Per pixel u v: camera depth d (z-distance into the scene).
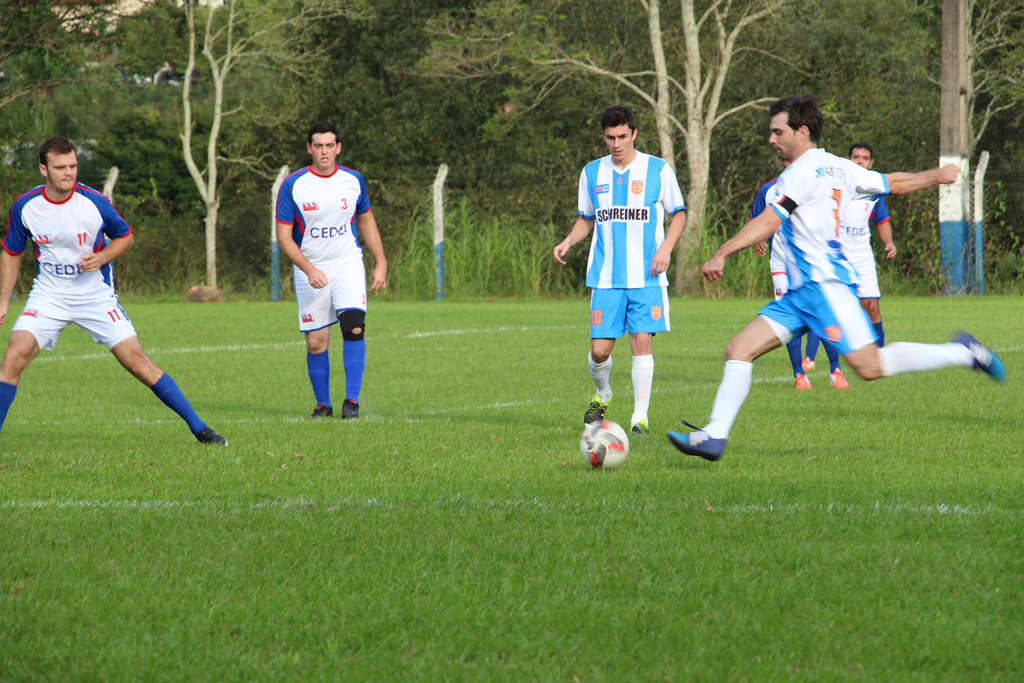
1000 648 7.71
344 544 10.70
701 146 74.62
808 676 7.28
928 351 14.11
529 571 9.73
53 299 17.02
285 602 8.92
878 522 11.30
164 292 79.25
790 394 24.02
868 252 26.72
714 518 11.61
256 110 100.38
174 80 121.81
